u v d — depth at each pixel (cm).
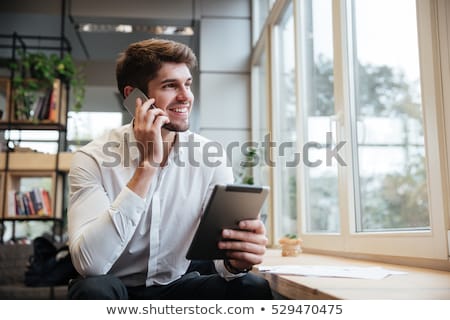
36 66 399
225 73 423
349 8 200
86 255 118
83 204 130
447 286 99
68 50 446
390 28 161
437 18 127
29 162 398
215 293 128
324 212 235
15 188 418
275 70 339
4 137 403
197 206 146
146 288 140
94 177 135
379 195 171
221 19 429
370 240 169
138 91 141
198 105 436
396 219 158
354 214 191
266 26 352
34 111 408
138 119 128
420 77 135
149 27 446
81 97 445
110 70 576
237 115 417
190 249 118
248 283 124
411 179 148
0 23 446
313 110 250
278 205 330
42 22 441
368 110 181
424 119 133
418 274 121
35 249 313
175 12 427
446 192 125
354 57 196
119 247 121
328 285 100
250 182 365
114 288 108
